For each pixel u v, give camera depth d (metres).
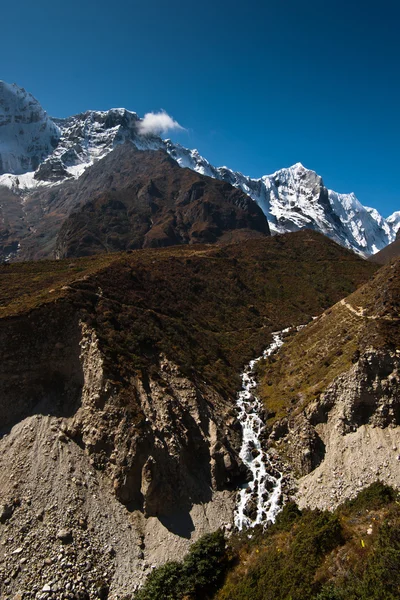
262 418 55.66
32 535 37.59
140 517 41.47
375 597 21.66
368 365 46.12
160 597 33.47
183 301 80.00
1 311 51.31
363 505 34.22
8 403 46.91
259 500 44.66
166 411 47.72
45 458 43.00
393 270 63.31
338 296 100.88
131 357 52.03
